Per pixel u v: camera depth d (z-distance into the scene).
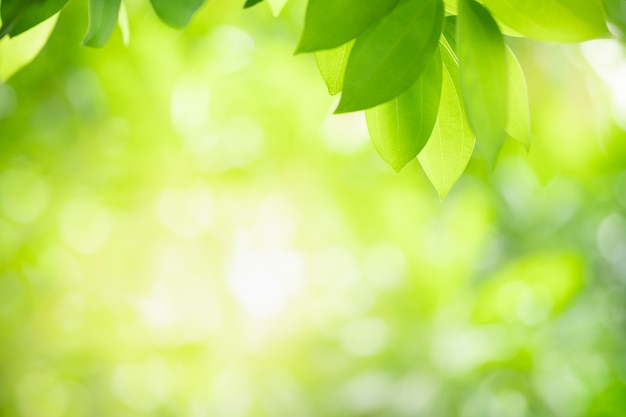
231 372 2.66
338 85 0.81
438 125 0.83
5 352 2.60
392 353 2.50
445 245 2.62
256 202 2.76
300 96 2.72
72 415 2.66
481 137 0.74
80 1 2.31
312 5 0.75
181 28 0.82
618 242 3.52
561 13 0.77
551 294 2.34
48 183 2.70
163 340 2.55
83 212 2.73
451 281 2.52
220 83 2.70
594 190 3.15
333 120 2.70
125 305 2.61
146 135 2.63
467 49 0.75
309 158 2.78
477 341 2.36
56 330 2.61
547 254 2.34
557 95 2.48
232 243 2.73
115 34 2.38
